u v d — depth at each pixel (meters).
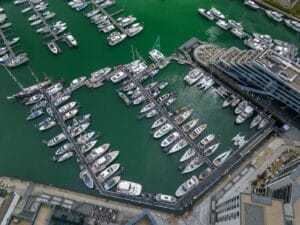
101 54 153.12
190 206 106.94
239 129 125.31
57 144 124.44
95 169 116.75
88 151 122.12
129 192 110.56
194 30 160.88
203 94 136.12
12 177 116.81
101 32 161.25
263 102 128.75
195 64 145.00
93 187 112.81
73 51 154.75
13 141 126.81
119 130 127.94
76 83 141.12
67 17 168.88
